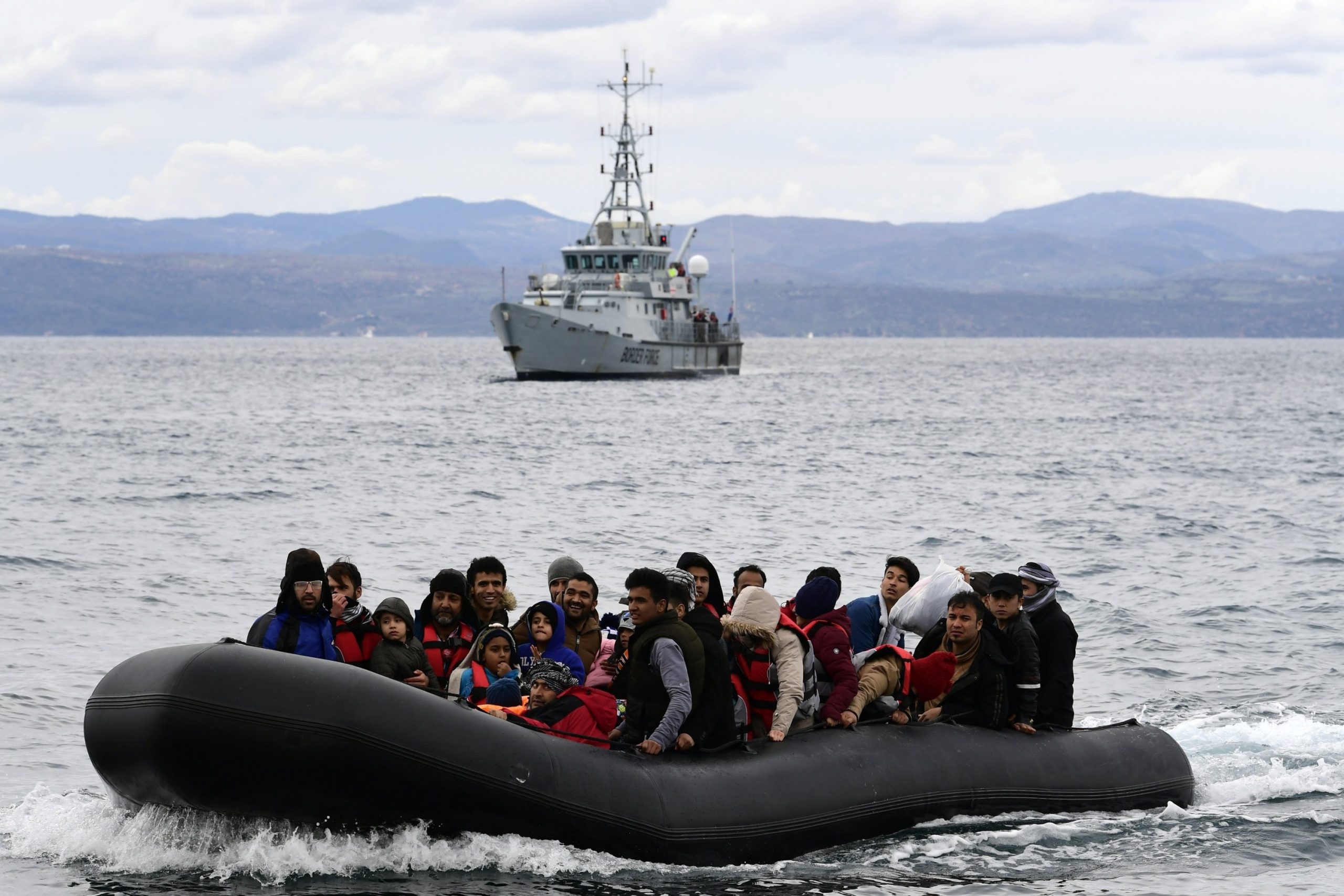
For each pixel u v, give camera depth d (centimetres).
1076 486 13475
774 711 3734
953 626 3941
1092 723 5047
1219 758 4516
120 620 6612
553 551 9038
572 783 3366
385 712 3238
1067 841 3738
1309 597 7600
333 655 3578
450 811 3303
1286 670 5928
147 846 3422
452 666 3916
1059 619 4200
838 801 3606
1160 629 6731
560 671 3706
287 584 3516
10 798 3947
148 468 14350
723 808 3456
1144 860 3628
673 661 3438
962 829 3772
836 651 3781
